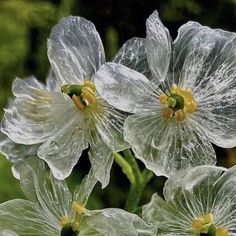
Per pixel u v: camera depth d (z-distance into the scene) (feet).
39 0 1.02
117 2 0.92
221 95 0.50
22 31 1.02
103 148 0.50
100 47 0.52
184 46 0.50
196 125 0.50
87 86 0.51
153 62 0.49
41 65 1.02
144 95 0.49
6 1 1.03
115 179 0.93
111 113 0.51
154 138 0.49
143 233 0.46
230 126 0.50
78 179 0.84
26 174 0.50
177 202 0.48
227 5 0.93
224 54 0.50
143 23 0.93
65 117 0.52
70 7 0.97
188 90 0.51
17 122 0.52
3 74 1.01
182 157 0.50
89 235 0.48
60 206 0.50
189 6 0.92
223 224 0.49
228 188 0.48
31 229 0.50
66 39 0.52
